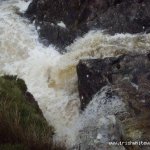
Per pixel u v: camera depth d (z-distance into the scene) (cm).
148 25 1228
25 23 1450
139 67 906
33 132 697
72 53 1213
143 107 760
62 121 960
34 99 1012
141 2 1259
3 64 1261
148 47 1123
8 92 902
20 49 1314
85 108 925
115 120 762
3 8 1597
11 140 659
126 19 1248
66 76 1120
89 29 1280
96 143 758
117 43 1175
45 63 1220
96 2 1306
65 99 1039
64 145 695
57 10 1400
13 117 741
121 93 838
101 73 934
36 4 1481
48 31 1358
